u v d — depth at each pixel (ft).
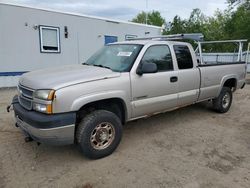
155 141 14.34
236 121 18.44
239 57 22.99
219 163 11.80
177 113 20.24
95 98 11.23
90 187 9.77
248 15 77.51
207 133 15.79
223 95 19.90
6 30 33.37
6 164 11.41
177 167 11.36
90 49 44.39
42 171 10.91
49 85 10.54
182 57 16.15
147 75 13.60
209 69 17.88
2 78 33.99
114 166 11.39
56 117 10.21
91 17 43.52
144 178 10.43
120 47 15.12
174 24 112.88
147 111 14.02
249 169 11.30
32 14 35.65
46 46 38.14
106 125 12.06
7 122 17.16
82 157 12.24
